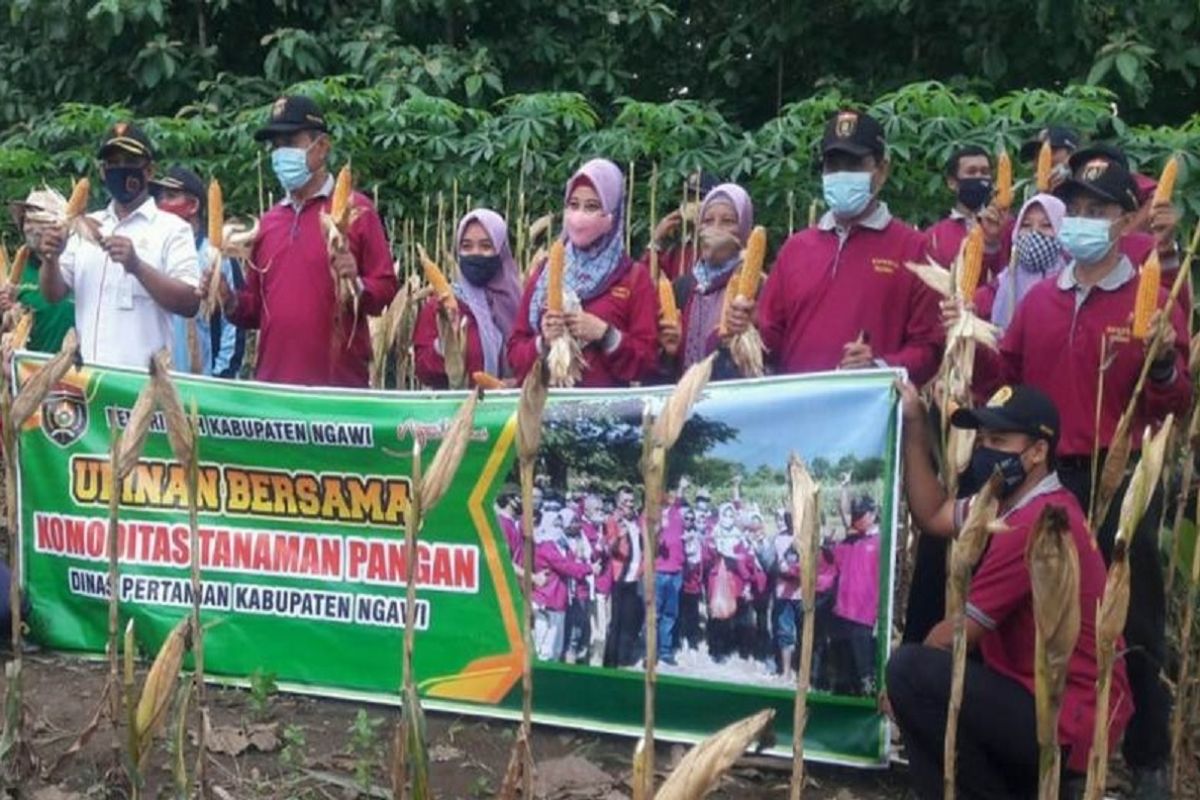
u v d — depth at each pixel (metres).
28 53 12.90
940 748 4.00
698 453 4.63
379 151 10.56
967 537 3.20
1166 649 4.78
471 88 11.20
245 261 5.82
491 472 4.86
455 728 4.86
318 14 12.57
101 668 5.33
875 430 4.44
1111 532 4.40
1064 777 3.84
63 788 4.29
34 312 6.37
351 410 5.02
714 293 5.71
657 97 13.22
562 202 10.09
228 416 5.12
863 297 4.98
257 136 5.82
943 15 12.04
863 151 4.88
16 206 6.15
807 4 12.28
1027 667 3.89
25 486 5.42
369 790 4.27
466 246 5.91
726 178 9.85
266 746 4.63
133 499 5.29
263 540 5.15
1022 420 3.83
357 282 5.57
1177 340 4.41
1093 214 4.34
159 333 5.86
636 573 4.72
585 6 12.58
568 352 4.90
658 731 4.73
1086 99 9.66
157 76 12.04
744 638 4.61
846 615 4.48
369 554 5.04
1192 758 4.49
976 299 5.64
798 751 3.24
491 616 4.89
